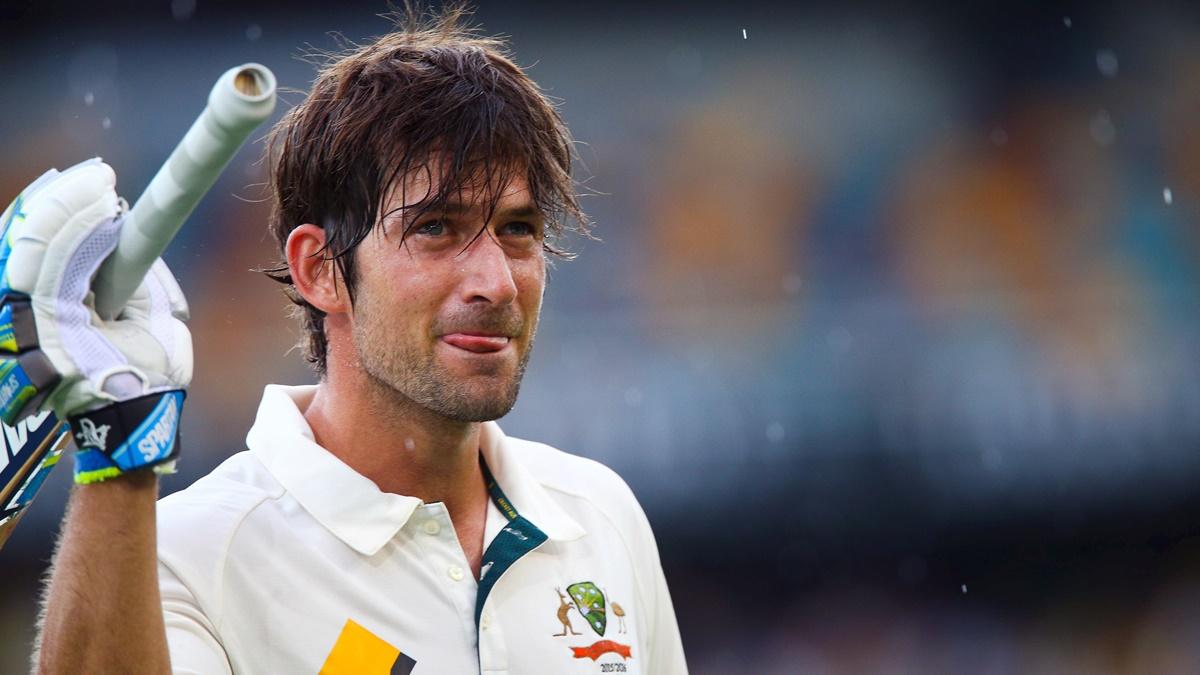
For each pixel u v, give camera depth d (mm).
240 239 30422
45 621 5602
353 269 7078
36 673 5645
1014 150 34438
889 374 32000
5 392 5344
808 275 33375
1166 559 30984
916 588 31156
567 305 32500
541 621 7379
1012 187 34188
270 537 6992
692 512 30812
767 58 35000
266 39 34062
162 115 33594
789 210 34000
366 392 7246
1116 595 31156
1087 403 31672
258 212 30453
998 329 32562
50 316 5336
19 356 5277
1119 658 30938
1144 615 30734
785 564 31250
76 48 33531
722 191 34250
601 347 32000
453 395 6809
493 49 8195
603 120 34781
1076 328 32562
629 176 34438
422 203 6789
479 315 6766
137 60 33719
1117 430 31469
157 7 33750
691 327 32594
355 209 7012
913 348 32375
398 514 7117
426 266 6828
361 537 7023
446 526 7250
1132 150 34281
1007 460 31203
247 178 30594
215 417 29734
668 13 35031
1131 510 31172
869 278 33500
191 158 4859
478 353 6828
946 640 31203
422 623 7004
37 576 27938
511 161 7035
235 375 30016
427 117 6891
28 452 6230
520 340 7059
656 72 34938
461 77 7102
